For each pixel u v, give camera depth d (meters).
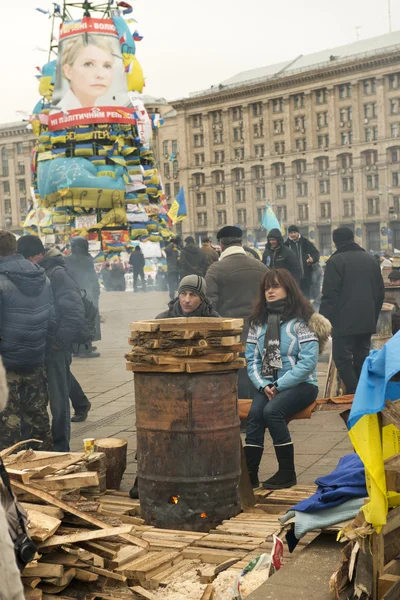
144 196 49.53
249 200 115.75
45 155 47.97
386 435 3.45
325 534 4.06
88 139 46.84
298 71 111.06
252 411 6.05
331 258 9.29
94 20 45.97
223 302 8.46
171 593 3.99
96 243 49.41
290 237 15.30
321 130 108.44
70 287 7.17
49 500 3.92
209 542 4.68
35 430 6.64
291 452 5.93
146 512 5.17
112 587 4.05
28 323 6.33
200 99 118.88
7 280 6.29
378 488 3.21
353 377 9.32
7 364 6.32
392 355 3.04
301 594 3.36
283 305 6.02
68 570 3.71
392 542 3.50
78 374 12.45
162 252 51.06
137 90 47.19
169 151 123.94
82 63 45.75
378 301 9.45
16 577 2.29
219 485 5.09
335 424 8.19
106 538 4.02
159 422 5.09
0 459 2.68
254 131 115.06
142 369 5.11
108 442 6.17
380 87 102.38
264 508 5.42
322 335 5.96
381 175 103.00
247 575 3.90
